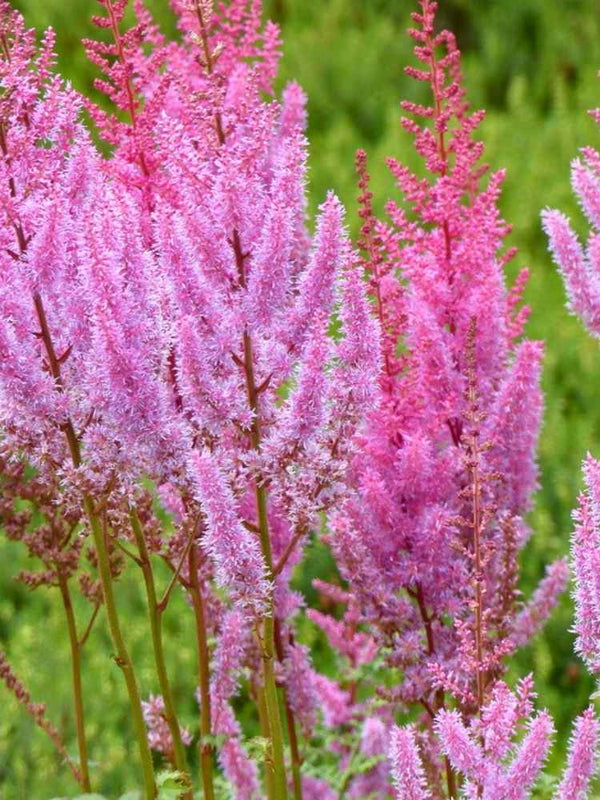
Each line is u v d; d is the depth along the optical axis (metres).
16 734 6.84
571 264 3.96
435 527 4.08
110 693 7.11
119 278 3.40
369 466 4.23
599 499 3.51
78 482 3.52
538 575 7.63
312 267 3.49
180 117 4.62
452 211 4.37
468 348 3.69
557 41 13.46
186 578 4.38
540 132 12.15
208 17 3.70
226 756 4.79
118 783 6.52
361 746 5.26
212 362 3.52
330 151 11.83
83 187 3.62
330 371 3.64
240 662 4.46
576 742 3.45
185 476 3.56
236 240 3.54
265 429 3.70
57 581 4.40
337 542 4.18
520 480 4.40
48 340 3.58
